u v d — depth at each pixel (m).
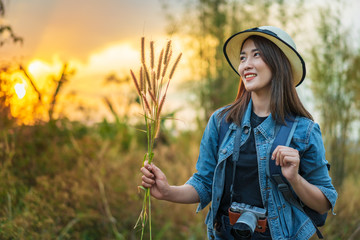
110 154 3.70
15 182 2.56
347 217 2.83
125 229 2.93
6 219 2.18
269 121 1.44
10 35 2.32
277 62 1.44
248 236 1.40
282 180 1.39
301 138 1.40
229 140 1.52
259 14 4.07
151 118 1.44
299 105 1.47
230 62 1.68
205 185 1.60
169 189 1.48
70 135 3.14
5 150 2.50
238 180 1.49
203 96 4.30
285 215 1.41
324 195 1.38
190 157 3.88
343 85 3.37
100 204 2.87
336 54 3.42
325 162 1.42
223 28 4.35
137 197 3.16
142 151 4.02
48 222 2.39
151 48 1.38
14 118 2.58
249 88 1.46
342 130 3.28
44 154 2.87
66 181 2.85
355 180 3.37
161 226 3.14
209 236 1.59
